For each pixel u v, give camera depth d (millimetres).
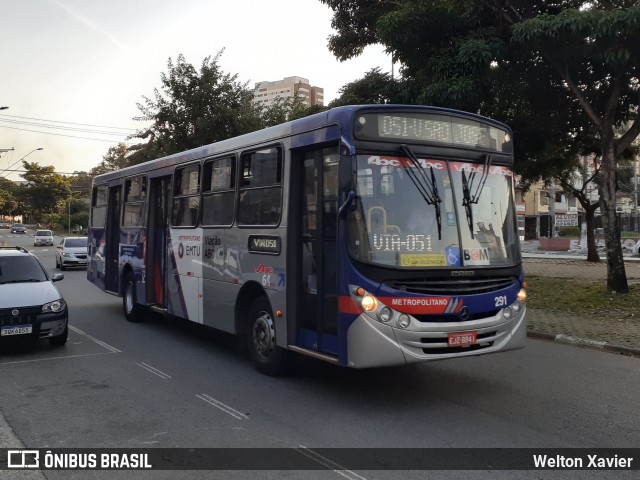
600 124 12844
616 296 12914
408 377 7250
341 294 5754
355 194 5652
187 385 6875
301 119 6629
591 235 25422
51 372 7543
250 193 7559
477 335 5926
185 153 9523
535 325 10758
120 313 13039
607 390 6699
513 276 6371
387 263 5645
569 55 12188
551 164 20625
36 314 8461
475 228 6195
